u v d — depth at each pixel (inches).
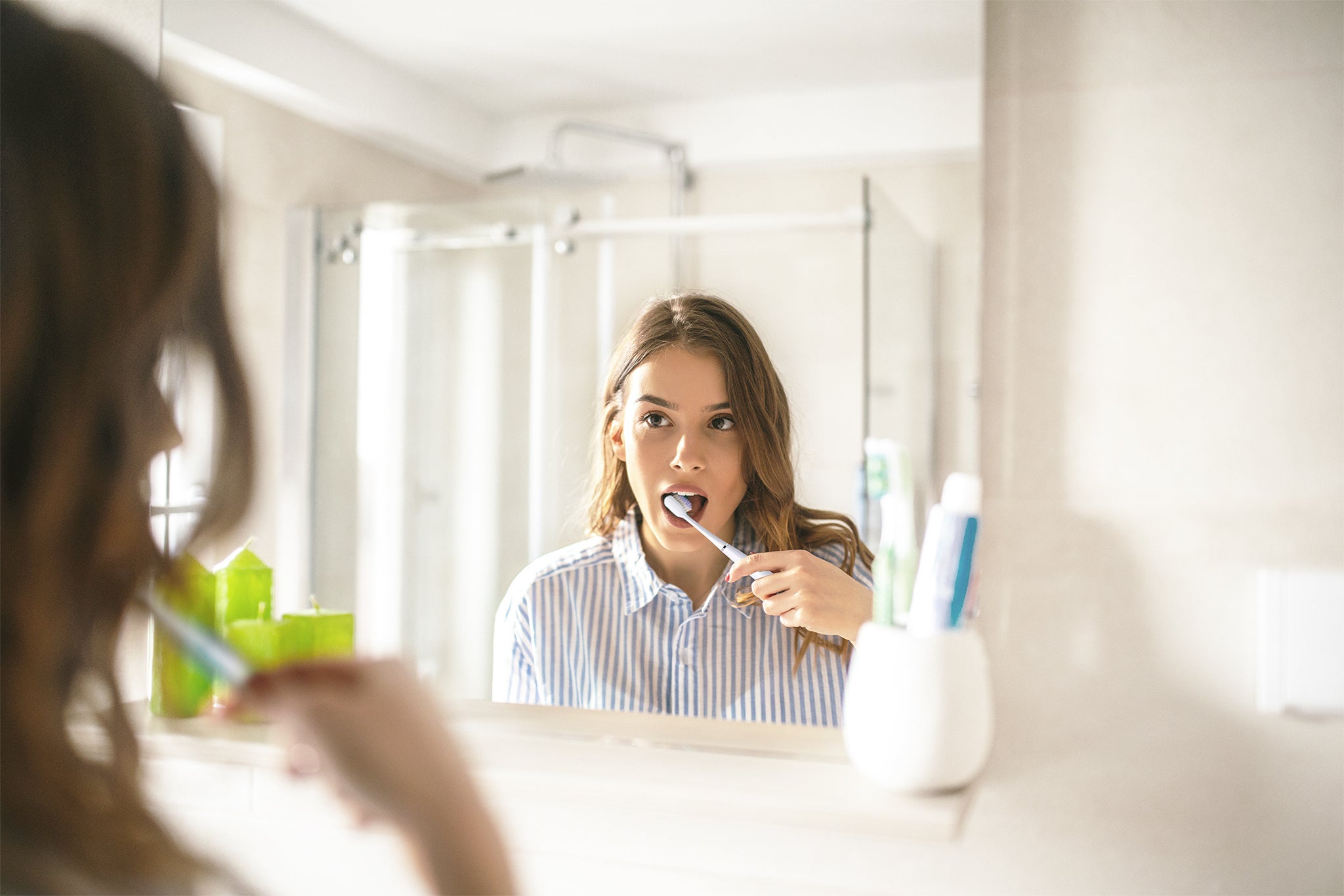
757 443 31.7
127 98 14.7
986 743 24.6
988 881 29.4
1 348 13.4
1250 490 27.7
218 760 30.7
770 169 31.7
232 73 35.4
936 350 29.7
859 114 30.8
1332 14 27.1
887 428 30.1
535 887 33.0
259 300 35.4
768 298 31.7
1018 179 29.2
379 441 35.0
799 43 31.5
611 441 33.2
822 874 30.6
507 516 34.1
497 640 33.9
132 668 36.2
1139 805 28.4
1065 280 28.8
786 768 28.0
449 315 34.6
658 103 32.9
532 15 33.9
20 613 13.4
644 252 33.0
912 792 24.9
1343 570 27.1
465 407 34.5
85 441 13.9
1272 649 27.3
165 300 14.7
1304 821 27.5
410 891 34.2
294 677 16.5
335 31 34.9
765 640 31.6
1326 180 27.2
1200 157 27.9
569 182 33.6
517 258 34.1
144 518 15.2
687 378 32.4
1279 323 27.5
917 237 30.1
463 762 16.5
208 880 14.9
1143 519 28.3
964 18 29.6
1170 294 28.1
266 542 35.5
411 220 34.8
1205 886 28.1
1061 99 28.8
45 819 13.3
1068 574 28.7
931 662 24.2
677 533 32.5
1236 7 27.7
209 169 16.1
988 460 29.3
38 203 13.9
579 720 32.4
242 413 16.7
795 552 31.3
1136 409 28.3
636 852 32.1
